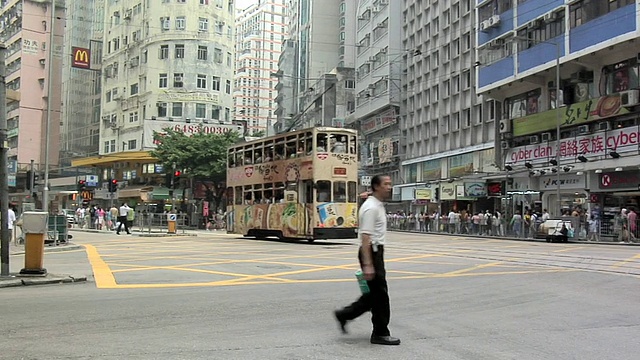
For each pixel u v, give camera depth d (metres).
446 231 38.19
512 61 36.06
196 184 49.03
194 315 7.58
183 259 15.72
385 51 55.91
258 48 165.38
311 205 22.75
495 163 39.09
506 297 9.54
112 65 62.97
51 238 20.09
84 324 6.91
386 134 57.28
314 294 9.49
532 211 34.53
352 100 68.88
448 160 45.75
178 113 56.00
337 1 80.44
